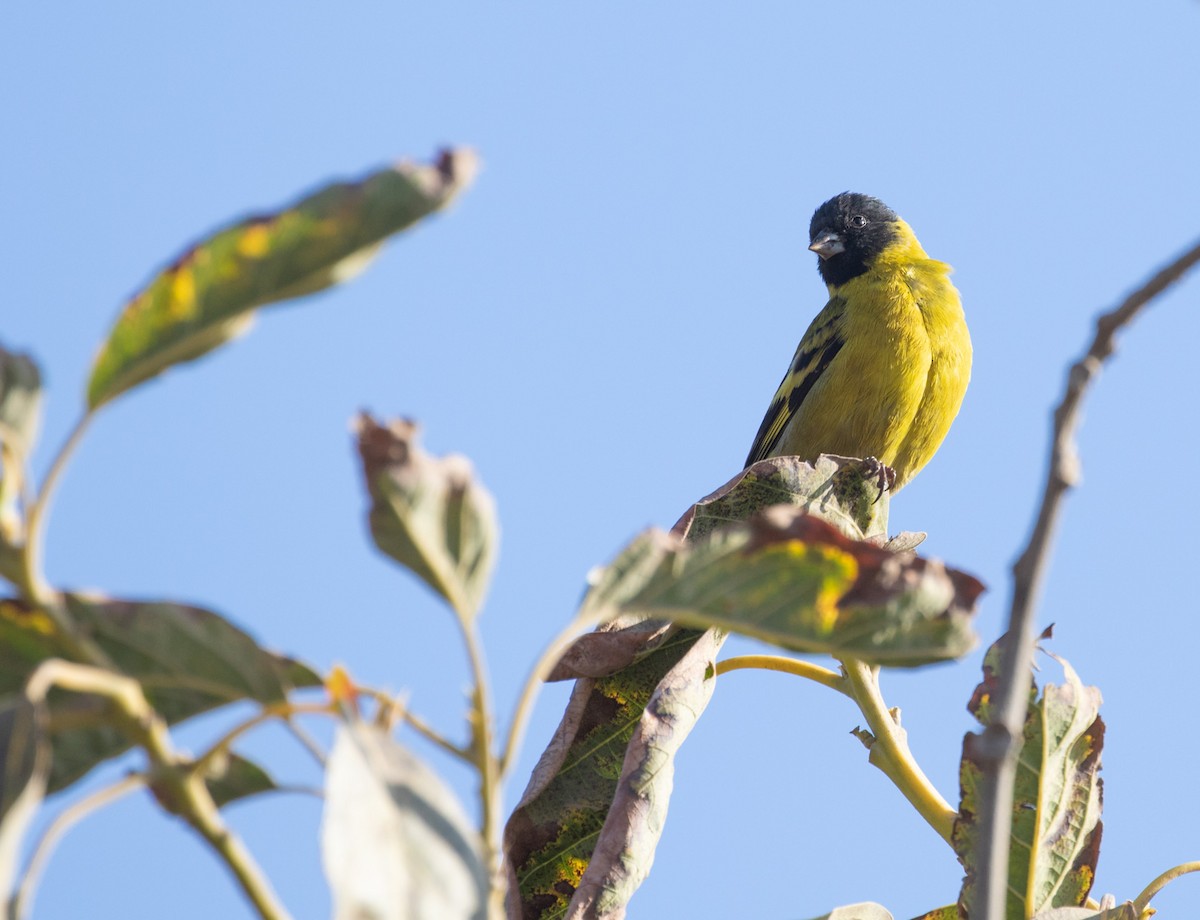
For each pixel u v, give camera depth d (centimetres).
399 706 361
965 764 641
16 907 301
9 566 327
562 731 726
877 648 419
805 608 413
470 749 347
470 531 353
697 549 398
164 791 333
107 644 380
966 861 637
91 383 341
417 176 329
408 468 343
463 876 331
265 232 334
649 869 625
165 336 342
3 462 332
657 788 638
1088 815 645
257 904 323
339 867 319
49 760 401
